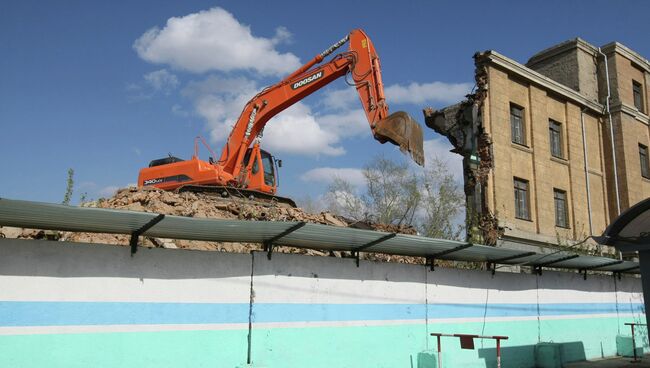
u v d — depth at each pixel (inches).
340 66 730.8
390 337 462.6
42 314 312.0
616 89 1093.8
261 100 791.7
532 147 933.2
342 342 431.2
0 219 316.8
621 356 680.4
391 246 457.7
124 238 469.4
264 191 797.2
